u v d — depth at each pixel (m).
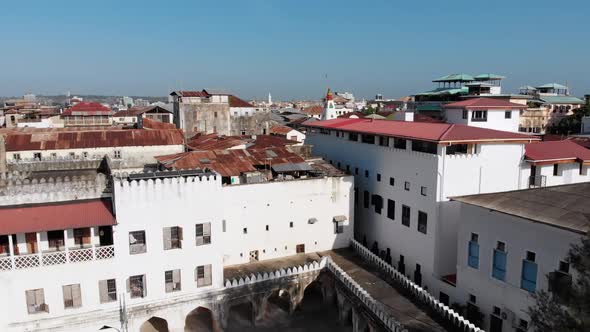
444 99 90.56
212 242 34.47
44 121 98.81
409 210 39.31
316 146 58.12
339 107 149.38
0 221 28.81
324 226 44.09
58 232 31.23
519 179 39.16
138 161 60.28
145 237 32.25
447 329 29.64
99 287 31.31
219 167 43.12
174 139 62.25
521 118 84.31
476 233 31.27
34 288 29.59
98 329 31.55
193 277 34.19
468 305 32.41
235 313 38.94
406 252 40.03
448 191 35.84
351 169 49.19
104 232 32.91
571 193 28.34
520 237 27.64
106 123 106.06
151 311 33.00
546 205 27.17
